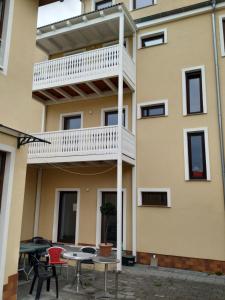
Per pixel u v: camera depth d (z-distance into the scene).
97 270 8.59
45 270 6.33
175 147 9.98
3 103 5.32
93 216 11.07
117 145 9.30
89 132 9.91
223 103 9.52
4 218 5.14
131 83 10.77
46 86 11.08
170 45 10.80
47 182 12.38
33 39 6.27
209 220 9.02
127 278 7.83
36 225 12.02
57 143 10.43
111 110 11.62
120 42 10.00
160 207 9.79
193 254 9.02
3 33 5.59
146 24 11.30
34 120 13.35
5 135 5.33
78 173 11.75
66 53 13.16
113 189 10.91
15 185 5.48
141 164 10.41
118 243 8.60
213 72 9.87
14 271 5.27
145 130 10.61
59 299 5.91
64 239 11.71
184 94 10.17
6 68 5.45
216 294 6.57
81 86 11.05
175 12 10.80
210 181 9.22
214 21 10.10
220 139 9.23
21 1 6.01
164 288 6.97
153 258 9.43
